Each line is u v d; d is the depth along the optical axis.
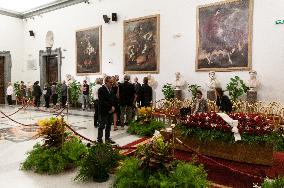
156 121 7.88
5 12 17.72
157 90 12.67
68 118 11.22
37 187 4.01
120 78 14.01
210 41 11.10
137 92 9.81
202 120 5.07
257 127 4.65
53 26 17.02
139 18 13.10
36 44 18.11
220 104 7.25
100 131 6.46
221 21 10.77
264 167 4.46
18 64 18.67
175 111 8.27
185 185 3.34
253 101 9.73
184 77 11.88
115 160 4.40
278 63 9.65
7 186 4.04
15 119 10.94
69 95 15.43
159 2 12.50
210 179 4.30
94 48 14.98
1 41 17.62
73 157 4.66
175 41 12.09
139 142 6.76
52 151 4.73
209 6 11.05
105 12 14.45
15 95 17.95
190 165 3.66
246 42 10.23
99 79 8.97
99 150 4.36
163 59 12.47
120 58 13.98
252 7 10.06
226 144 4.74
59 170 4.59
